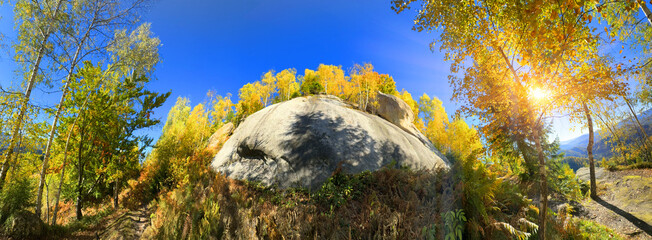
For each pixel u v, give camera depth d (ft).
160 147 45.06
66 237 23.82
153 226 22.56
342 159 27.30
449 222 14.08
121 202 38.37
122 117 41.50
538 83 15.60
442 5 16.88
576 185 39.06
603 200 35.58
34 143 27.22
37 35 27.32
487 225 14.05
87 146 37.78
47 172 31.83
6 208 22.12
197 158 43.96
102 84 36.50
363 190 20.97
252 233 16.16
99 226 27.63
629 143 65.05
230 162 35.73
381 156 29.43
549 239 15.87
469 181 16.46
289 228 15.88
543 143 31.04
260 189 25.46
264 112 45.42
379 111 72.95
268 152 31.01
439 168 21.16
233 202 20.88
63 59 28.71
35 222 22.11
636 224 26.81
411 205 16.40
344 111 39.50
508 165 42.42
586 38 13.97
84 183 37.29
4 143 24.36
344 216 17.31
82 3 28.81
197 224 19.26
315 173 25.70
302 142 30.42
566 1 9.48
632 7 12.45
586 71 15.24
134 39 33.68
